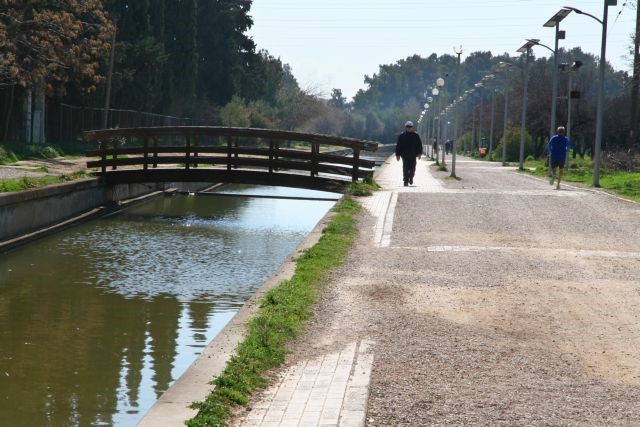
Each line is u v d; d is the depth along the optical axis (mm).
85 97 57344
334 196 42781
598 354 9164
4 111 46562
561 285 12992
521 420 7012
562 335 9969
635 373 8477
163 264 20906
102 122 58094
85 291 17406
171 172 32688
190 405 7324
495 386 7961
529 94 79000
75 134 57156
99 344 13164
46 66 43875
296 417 7055
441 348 9297
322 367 8531
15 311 15508
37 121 49031
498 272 14062
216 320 15023
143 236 25953
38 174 30594
